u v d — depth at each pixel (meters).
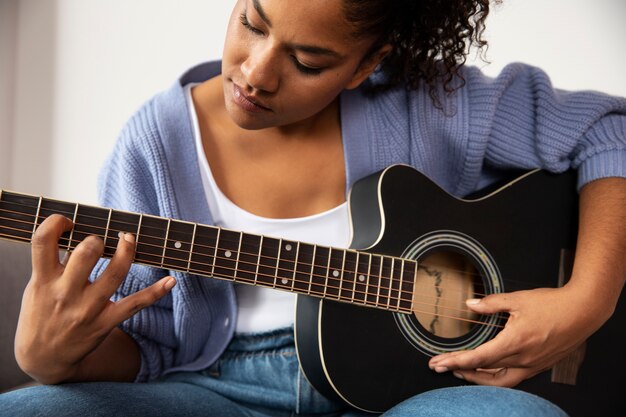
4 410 0.94
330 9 0.97
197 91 1.24
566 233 1.32
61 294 0.94
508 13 2.10
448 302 1.23
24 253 1.44
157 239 1.01
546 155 1.32
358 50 1.06
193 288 1.17
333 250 1.10
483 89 1.34
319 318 1.10
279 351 1.19
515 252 1.27
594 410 1.28
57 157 2.07
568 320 1.17
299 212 1.25
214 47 2.07
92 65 2.05
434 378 1.16
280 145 1.22
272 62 1.00
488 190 1.35
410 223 1.19
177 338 1.22
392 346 1.14
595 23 2.12
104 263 1.14
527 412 0.91
